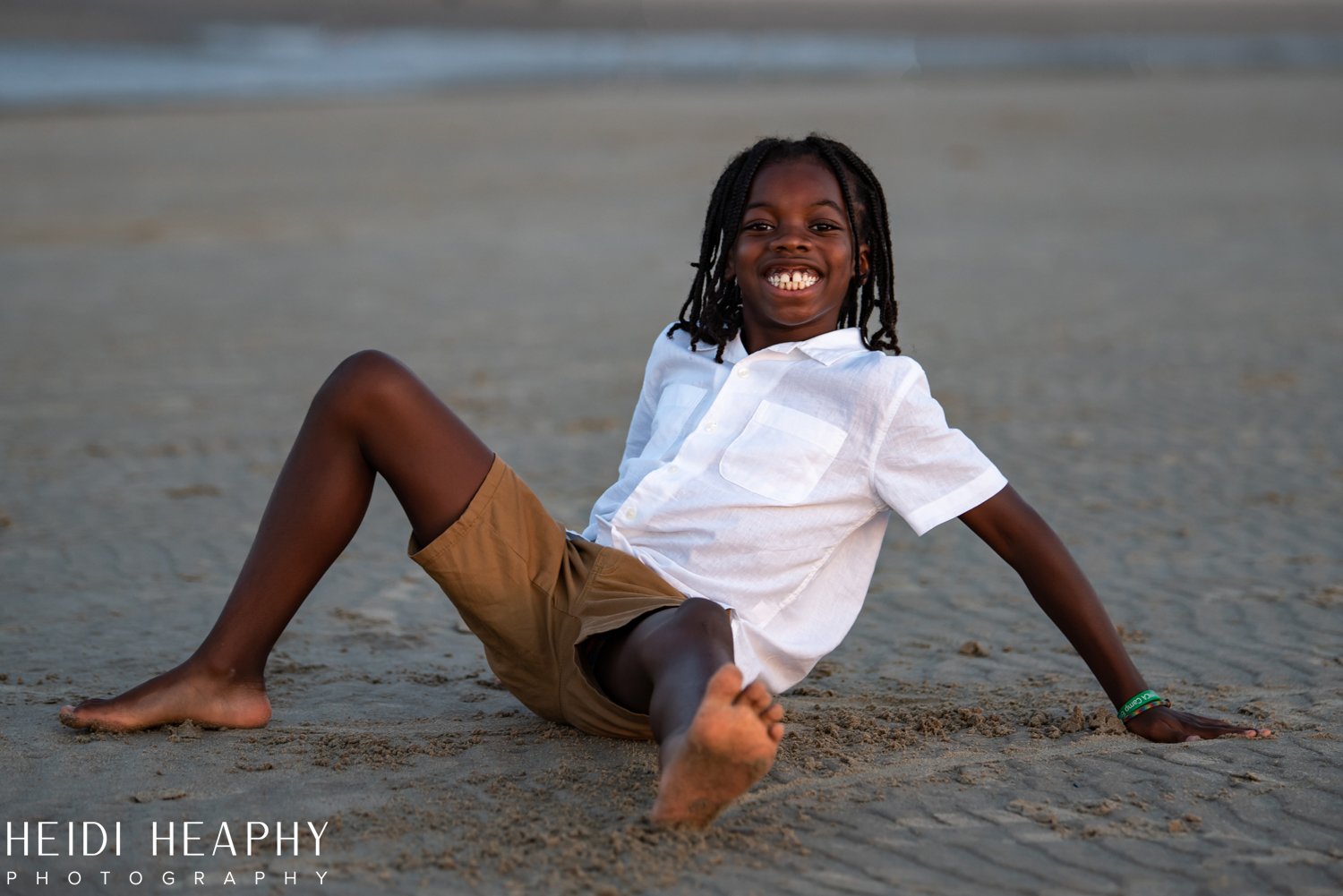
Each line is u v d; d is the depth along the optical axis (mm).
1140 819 4633
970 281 19312
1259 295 17812
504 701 6074
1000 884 4180
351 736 5438
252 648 5453
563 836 4445
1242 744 5309
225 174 31297
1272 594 7746
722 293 5707
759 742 4016
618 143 37094
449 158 34438
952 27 110688
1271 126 39406
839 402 5195
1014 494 5277
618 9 119812
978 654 6922
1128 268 20156
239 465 11102
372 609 7781
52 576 8305
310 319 17344
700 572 5195
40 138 36312
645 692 4812
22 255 21781
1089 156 33812
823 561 5293
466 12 106625
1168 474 10469
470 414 12633
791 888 4145
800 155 5582
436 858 4328
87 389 13727
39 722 5570
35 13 78625
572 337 16266
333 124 40719
